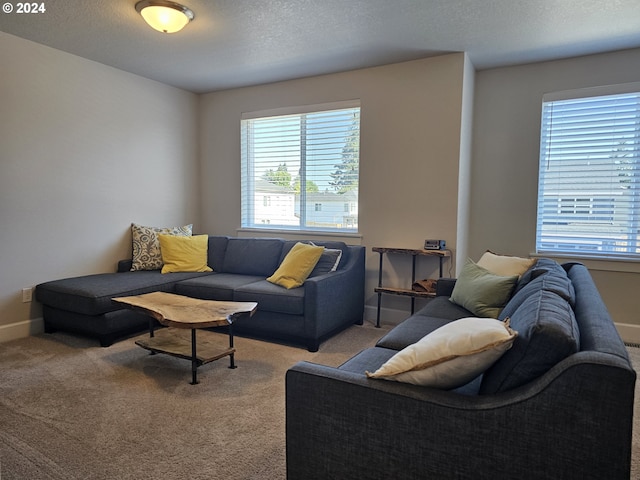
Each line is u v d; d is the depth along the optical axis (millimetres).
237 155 4680
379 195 3898
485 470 1148
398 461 1258
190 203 4848
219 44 3295
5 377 2576
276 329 3227
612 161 3467
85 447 1850
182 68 3914
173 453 1812
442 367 1259
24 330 3369
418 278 3777
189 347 2740
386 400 1264
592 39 3143
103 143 3871
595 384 1018
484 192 3930
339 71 3967
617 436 1005
